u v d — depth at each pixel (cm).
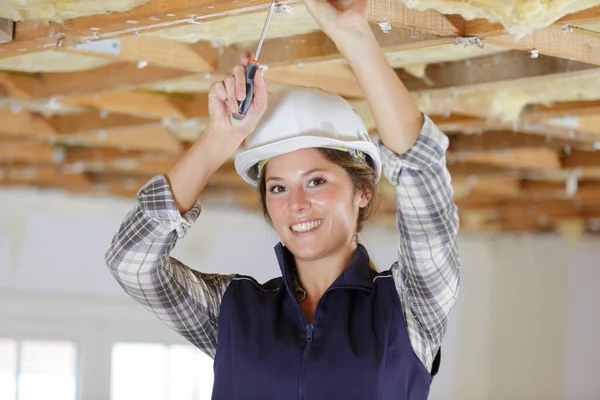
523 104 380
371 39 170
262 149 203
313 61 312
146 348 732
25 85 389
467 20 265
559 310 856
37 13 276
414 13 254
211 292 222
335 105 208
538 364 866
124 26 266
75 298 695
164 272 210
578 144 466
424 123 176
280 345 198
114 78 361
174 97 421
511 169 570
